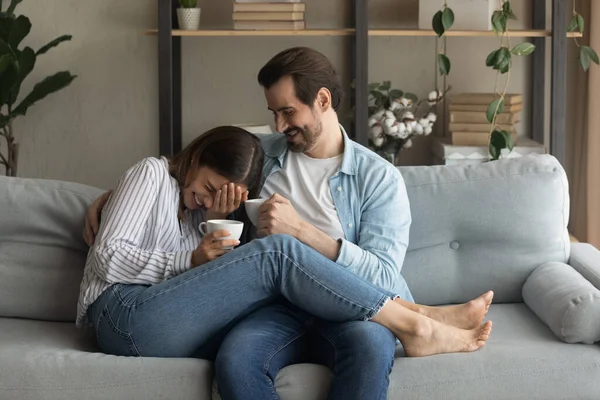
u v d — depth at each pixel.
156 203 2.47
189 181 2.52
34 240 2.64
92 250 2.44
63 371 2.23
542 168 2.85
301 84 2.53
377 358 2.18
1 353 2.29
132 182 2.45
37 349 2.35
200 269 2.30
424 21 3.79
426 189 2.82
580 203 4.18
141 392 2.22
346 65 4.18
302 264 2.29
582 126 4.15
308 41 4.17
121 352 2.33
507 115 3.81
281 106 2.54
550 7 4.10
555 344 2.41
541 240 2.81
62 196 2.67
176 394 2.22
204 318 2.31
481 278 2.81
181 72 4.18
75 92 4.20
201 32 3.71
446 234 2.81
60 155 4.25
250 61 4.18
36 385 2.21
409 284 2.81
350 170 2.60
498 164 2.87
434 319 2.45
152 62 4.18
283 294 2.33
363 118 3.75
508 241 2.81
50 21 4.15
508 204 2.79
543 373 2.29
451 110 3.85
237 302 2.32
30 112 4.21
